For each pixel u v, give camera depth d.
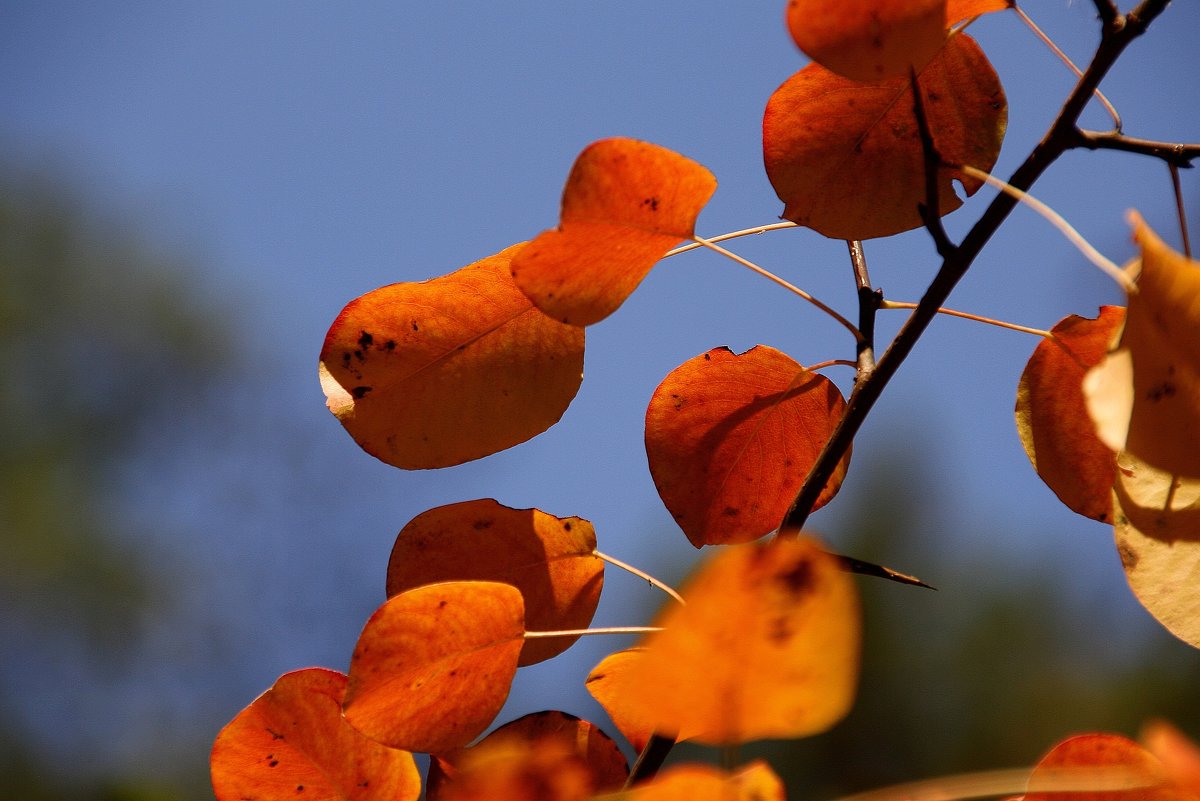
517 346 0.92
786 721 0.82
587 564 0.93
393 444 0.92
